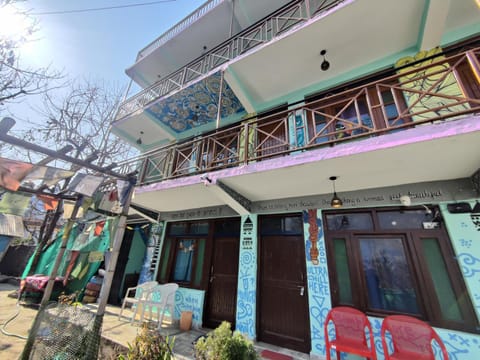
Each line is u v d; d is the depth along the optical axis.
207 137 4.50
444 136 2.33
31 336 2.83
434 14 3.48
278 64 4.67
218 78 5.14
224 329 2.18
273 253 4.45
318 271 3.82
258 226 4.78
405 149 2.61
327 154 2.96
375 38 4.05
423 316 3.03
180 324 4.56
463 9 3.62
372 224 3.72
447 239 3.15
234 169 3.73
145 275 6.02
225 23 6.27
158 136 7.72
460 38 3.77
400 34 3.97
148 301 4.80
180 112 6.48
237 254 4.96
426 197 3.36
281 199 4.62
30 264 7.19
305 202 4.33
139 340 2.23
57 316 2.84
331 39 4.10
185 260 5.70
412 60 4.05
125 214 3.42
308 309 3.73
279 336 3.87
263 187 4.09
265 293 4.25
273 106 5.53
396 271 3.37
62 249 3.67
